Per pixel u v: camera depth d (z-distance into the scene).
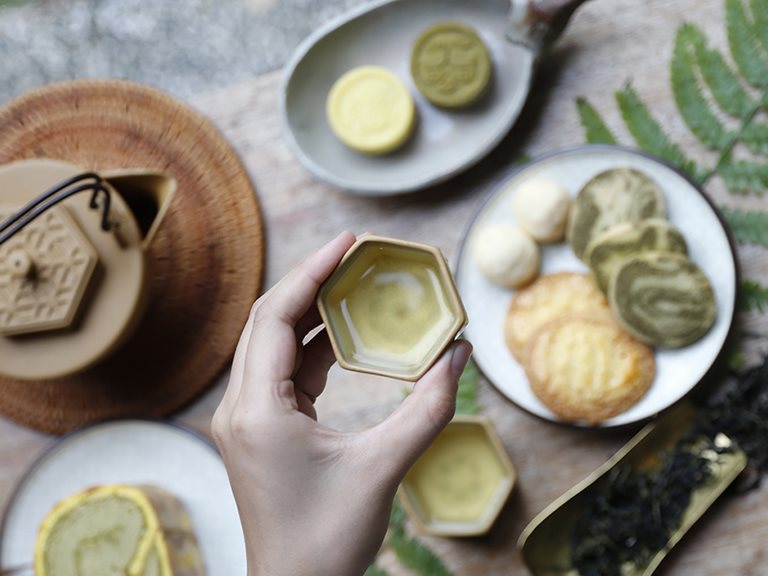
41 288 0.58
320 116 0.67
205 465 0.65
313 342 0.52
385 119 0.65
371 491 0.45
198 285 0.66
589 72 0.65
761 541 0.61
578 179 0.62
